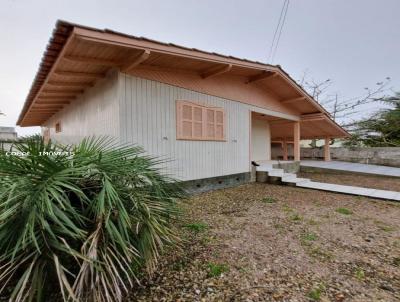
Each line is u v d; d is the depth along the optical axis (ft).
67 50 12.52
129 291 6.37
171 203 8.02
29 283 5.04
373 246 9.52
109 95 16.30
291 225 12.07
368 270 7.66
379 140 49.90
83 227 5.71
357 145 53.11
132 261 6.11
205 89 20.76
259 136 35.83
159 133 17.29
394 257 8.56
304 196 19.34
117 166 6.86
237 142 24.13
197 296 6.27
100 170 6.42
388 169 33.99
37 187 5.54
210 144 21.31
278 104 29.89
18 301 4.51
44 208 5.10
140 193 6.99
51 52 12.99
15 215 5.21
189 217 13.25
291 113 32.58
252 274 7.38
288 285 6.81
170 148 18.01
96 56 13.94
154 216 6.83
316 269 7.72
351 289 6.63
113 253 5.43
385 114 48.88
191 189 19.58
